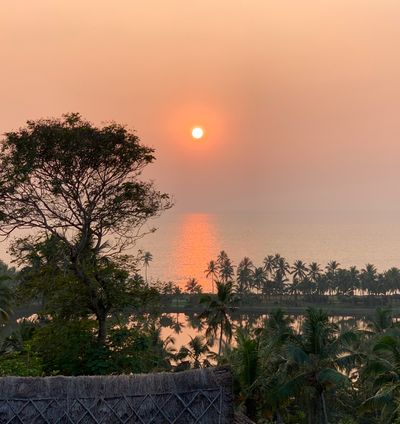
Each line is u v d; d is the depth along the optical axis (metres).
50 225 20.03
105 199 20.39
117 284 21.30
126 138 19.80
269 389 27.50
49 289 21.14
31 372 15.48
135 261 22.38
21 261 21.17
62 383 9.06
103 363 19.08
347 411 43.12
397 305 150.75
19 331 38.12
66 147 18.84
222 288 57.88
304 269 175.25
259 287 164.62
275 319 51.72
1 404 8.73
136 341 20.72
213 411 9.00
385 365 28.23
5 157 18.81
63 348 19.95
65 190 19.72
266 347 28.67
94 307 21.16
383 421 30.64
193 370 9.50
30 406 8.75
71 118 19.47
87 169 19.80
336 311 142.50
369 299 155.38
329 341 29.38
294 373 29.20
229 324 57.25
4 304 56.19
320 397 28.62
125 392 9.03
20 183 18.83
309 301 156.88
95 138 19.16
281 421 35.81
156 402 8.97
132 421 8.77
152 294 22.42
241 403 25.88
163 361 45.84
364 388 41.91
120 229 21.56
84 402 8.85
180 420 8.87
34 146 18.64
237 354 27.14
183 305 153.38
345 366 28.70
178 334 118.56
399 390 25.53
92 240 21.89
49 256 21.16
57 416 8.69
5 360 16.08
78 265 20.52
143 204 20.92
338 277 160.88
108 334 21.77
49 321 22.30
